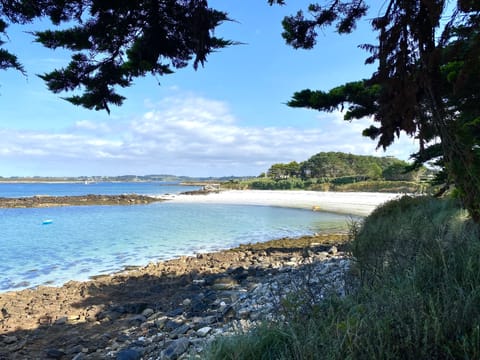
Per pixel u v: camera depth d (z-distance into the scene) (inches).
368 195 1870.1
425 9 113.7
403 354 81.0
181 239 711.7
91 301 319.6
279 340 109.3
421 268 121.3
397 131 138.1
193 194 2696.9
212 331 200.7
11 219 1153.4
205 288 342.6
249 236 735.7
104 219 1127.6
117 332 241.3
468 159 118.2
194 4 101.5
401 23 119.3
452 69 132.2
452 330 84.9
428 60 117.0
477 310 89.7
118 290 354.3
